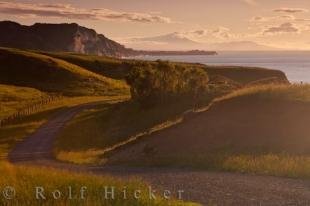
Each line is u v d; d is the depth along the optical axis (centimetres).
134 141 3888
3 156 4784
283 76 15875
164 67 6656
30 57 17075
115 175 2364
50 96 12975
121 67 19400
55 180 1650
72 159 3903
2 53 17138
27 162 3953
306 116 2938
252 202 1553
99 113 7900
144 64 7038
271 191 1714
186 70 6550
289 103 3172
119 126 6303
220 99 3822
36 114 8556
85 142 5753
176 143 3372
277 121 3020
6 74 16088
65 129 6906
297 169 2077
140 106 6725
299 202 1531
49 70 16262
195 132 3441
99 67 19388
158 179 2125
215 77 9238
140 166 2778
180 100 6272
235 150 2850
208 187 1852
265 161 2309
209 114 3650
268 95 3409
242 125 3191
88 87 14850
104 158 3631
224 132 3209
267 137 2880
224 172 2266
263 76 15775
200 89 6266
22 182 1579
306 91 3378
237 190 1759
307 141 2648
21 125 7488
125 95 13275
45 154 4838
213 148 3014
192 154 2970
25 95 12594
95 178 1725
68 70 16288
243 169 2252
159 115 5950
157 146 3450
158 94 6569
